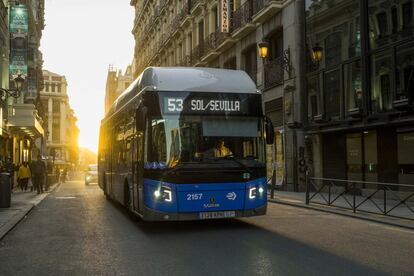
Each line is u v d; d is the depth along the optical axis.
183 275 6.51
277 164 24.62
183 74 10.26
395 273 6.54
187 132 9.88
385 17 16.84
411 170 16.11
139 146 10.66
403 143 16.50
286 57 23.12
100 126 21.05
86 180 37.78
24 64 27.88
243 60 29.75
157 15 54.78
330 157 20.77
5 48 27.41
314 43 21.31
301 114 21.97
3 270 7.12
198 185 9.74
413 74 15.27
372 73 17.39
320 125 20.28
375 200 12.80
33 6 40.69
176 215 9.65
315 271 6.64
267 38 26.22
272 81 24.89
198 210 9.73
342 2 19.23
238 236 9.63
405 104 15.21
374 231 10.26
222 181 9.88
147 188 9.82
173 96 9.95
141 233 10.24
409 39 15.45
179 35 45.22
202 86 10.13
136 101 11.20
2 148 27.66
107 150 17.67
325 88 20.28
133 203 11.40
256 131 10.30
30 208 15.70
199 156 9.83
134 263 7.36
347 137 19.62
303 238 9.35
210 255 7.80
